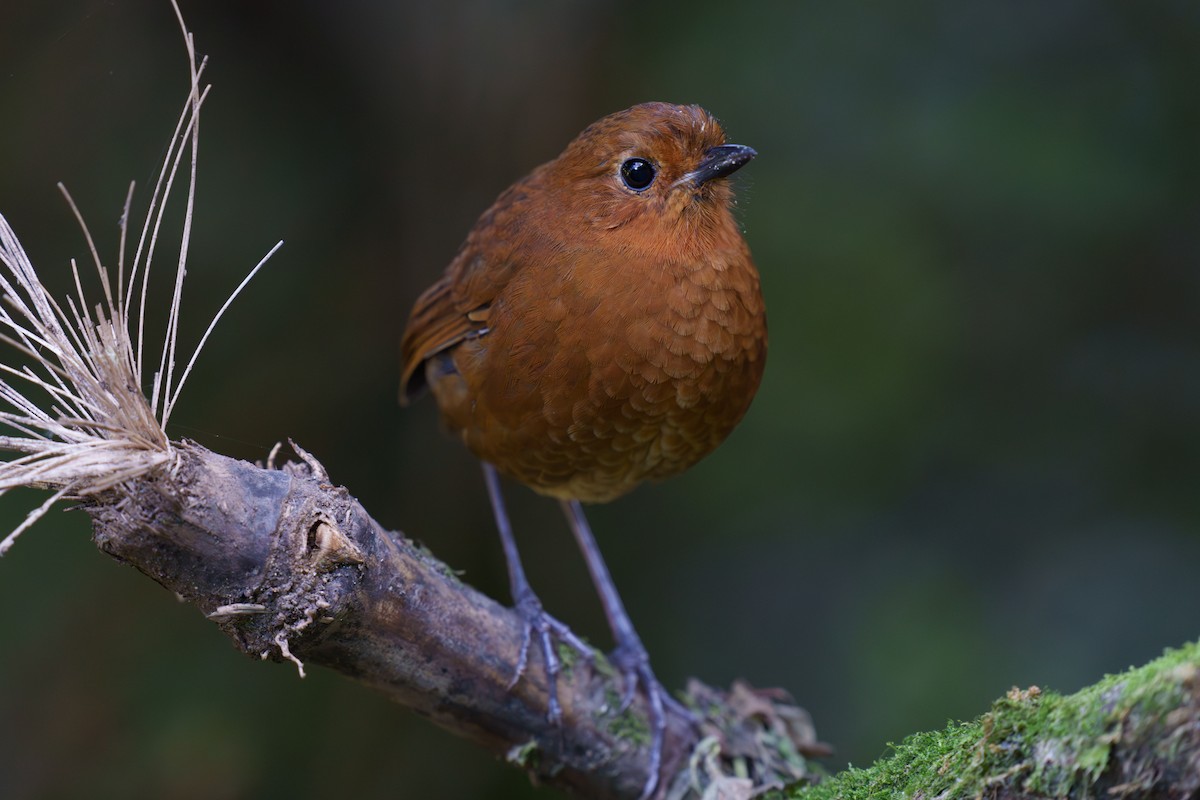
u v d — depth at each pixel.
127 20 11.02
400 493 11.31
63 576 10.22
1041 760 4.46
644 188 7.13
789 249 11.07
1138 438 10.99
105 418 4.88
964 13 11.05
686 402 7.28
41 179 10.68
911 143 10.91
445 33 11.52
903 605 10.75
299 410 11.06
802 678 10.97
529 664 7.12
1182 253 10.77
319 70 11.50
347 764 10.29
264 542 5.20
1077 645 10.35
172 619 10.36
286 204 11.23
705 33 11.23
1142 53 10.82
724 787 7.43
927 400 11.06
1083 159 10.57
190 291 10.75
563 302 7.11
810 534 11.34
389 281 11.50
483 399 7.62
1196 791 4.01
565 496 8.34
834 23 11.11
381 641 6.28
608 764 7.51
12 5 10.75
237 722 10.12
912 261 10.99
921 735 5.59
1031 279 11.02
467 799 10.45
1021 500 11.09
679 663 11.37
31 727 9.94
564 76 11.43
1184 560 10.61
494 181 11.55
